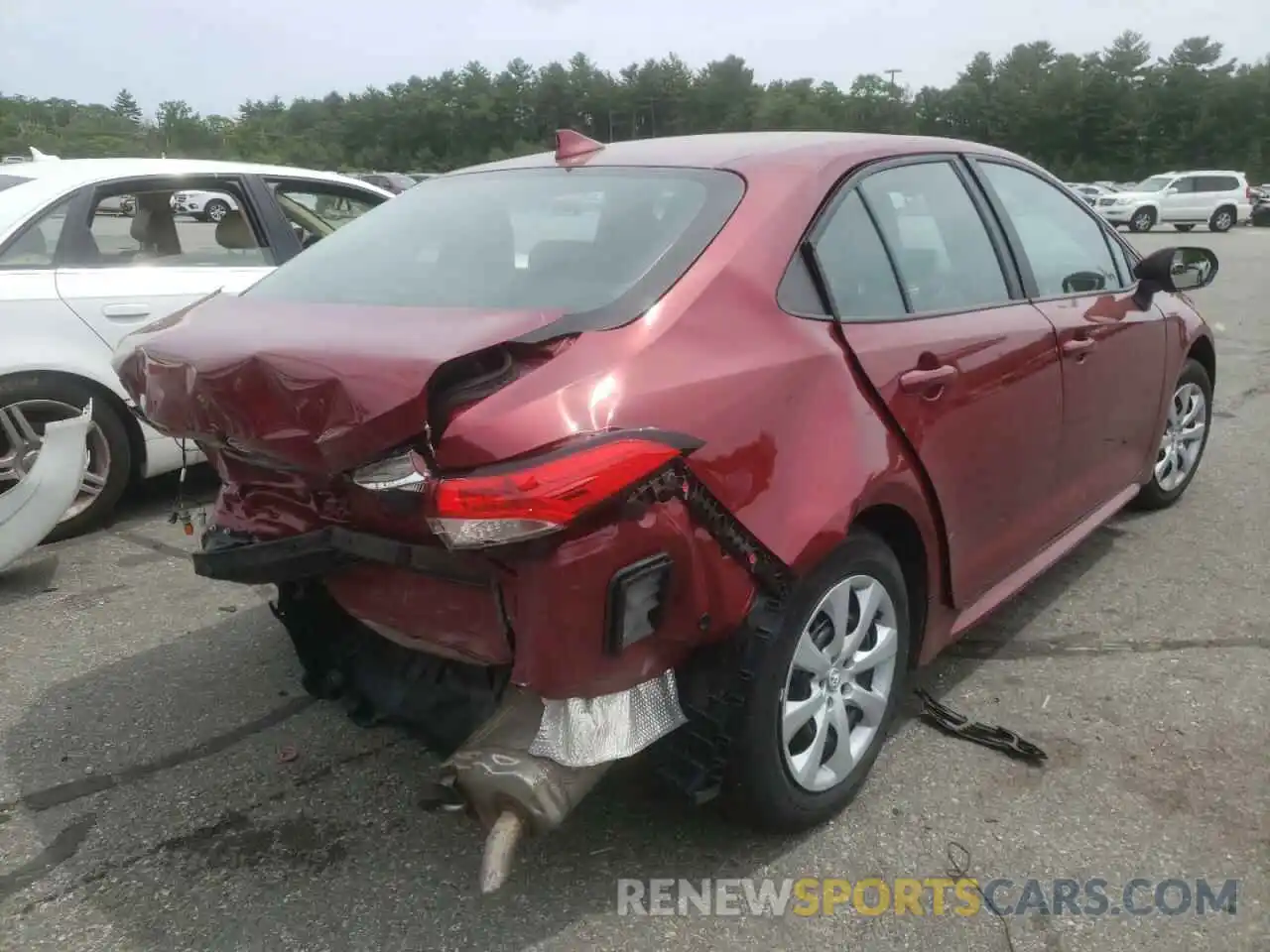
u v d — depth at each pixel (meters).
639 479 2.06
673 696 2.37
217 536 2.62
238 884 2.60
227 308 2.71
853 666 2.75
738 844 2.70
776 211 2.69
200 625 4.04
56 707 3.43
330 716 3.38
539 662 2.13
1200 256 4.42
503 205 2.99
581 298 2.46
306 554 2.40
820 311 2.68
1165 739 3.14
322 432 2.09
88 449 4.90
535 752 2.19
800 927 2.42
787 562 2.40
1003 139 88.12
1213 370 5.19
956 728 3.17
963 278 3.27
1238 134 80.38
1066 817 2.78
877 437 2.68
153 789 2.99
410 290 2.69
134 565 4.62
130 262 5.09
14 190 4.92
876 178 3.06
